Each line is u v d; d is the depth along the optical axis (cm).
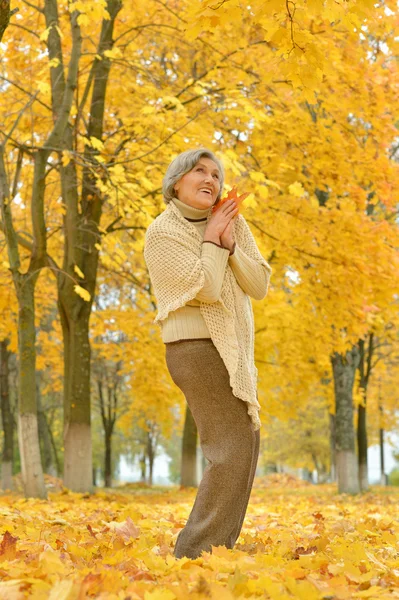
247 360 305
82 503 747
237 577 228
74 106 870
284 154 981
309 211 996
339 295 1041
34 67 1022
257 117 786
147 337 1488
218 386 297
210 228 306
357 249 988
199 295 297
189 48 1054
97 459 4334
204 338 300
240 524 311
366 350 2028
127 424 2411
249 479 303
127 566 264
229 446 296
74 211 1041
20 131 1023
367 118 970
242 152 985
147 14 1063
